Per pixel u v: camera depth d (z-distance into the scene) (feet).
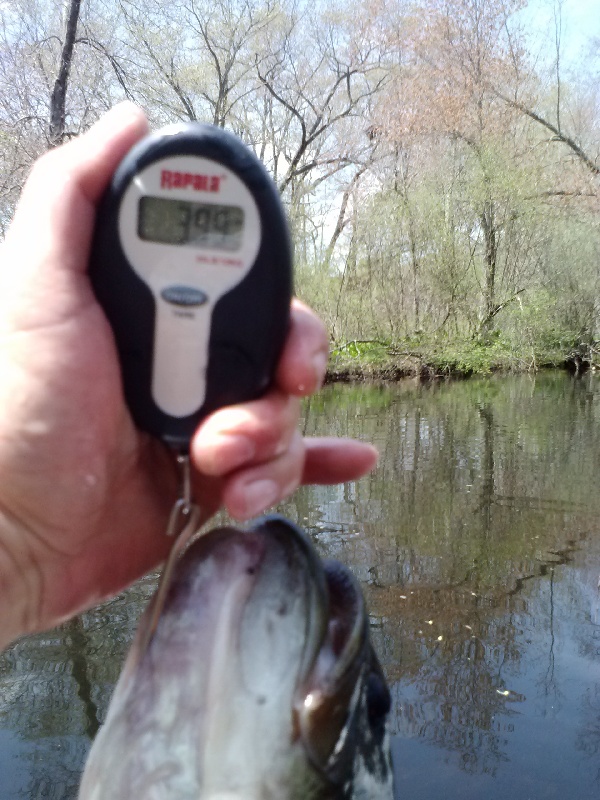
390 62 66.90
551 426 35.55
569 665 12.53
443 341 61.00
